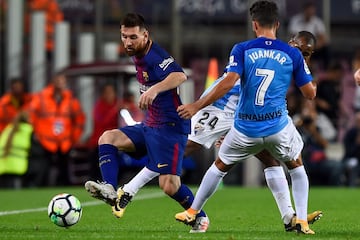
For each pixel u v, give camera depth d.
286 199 30.66
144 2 76.56
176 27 73.88
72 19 77.62
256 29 29.19
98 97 72.19
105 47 75.44
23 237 27.41
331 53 76.62
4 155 64.50
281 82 28.72
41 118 65.25
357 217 38.69
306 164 66.88
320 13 75.44
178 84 29.98
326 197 53.78
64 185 67.25
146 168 31.05
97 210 42.50
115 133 31.02
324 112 70.12
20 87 66.00
